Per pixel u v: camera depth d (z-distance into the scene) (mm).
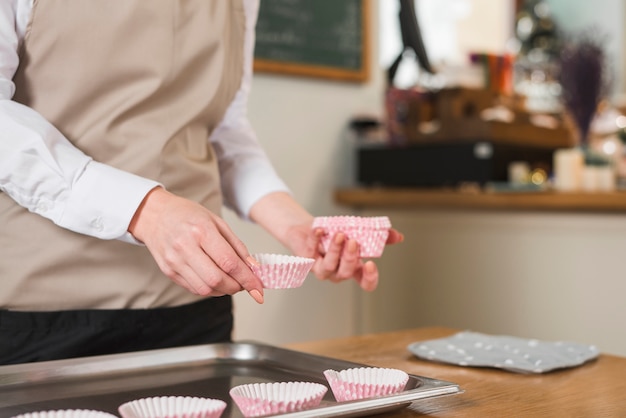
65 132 1203
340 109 3062
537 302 2578
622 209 2324
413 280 2916
